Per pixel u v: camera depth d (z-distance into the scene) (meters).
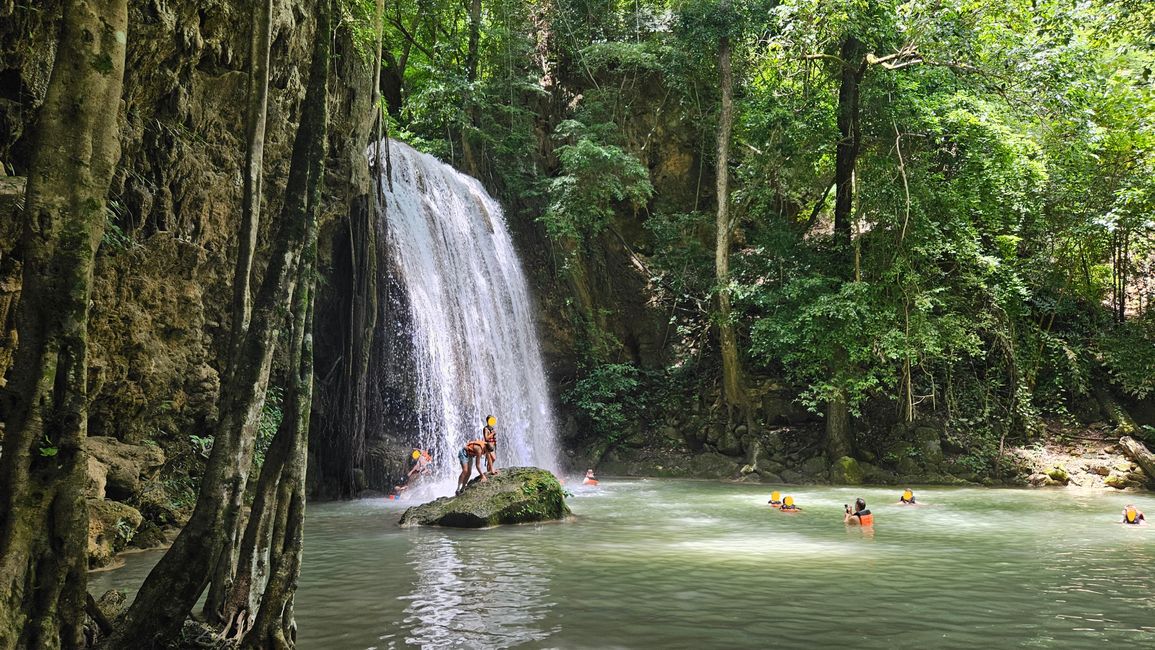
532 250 26.70
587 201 25.84
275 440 5.15
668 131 28.81
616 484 21.48
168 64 10.80
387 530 12.17
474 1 27.39
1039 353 24.08
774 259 24.22
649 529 12.39
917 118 22.47
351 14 14.61
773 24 23.50
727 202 24.11
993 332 23.59
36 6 8.48
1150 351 23.59
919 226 21.75
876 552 10.27
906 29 21.30
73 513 3.97
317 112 5.36
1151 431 22.33
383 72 28.62
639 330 27.84
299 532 5.00
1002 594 7.70
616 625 6.41
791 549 10.46
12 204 7.95
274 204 13.73
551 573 8.65
